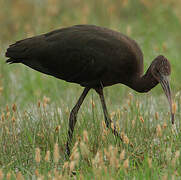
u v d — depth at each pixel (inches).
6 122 493.0
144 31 799.1
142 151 463.2
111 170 397.4
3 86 642.2
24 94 646.5
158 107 565.9
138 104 490.6
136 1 874.1
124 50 469.1
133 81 484.7
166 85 458.3
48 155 385.7
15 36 818.2
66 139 487.2
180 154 432.1
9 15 860.6
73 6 884.0
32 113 546.6
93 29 479.8
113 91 624.4
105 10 849.5
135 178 399.9
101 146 445.7
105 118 483.2
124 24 829.2
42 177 375.6
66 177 391.2
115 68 472.4
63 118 500.4
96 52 467.8
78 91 617.9
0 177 366.9
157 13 837.2
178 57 704.4
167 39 775.7
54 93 629.6
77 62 474.9
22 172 433.4
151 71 470.6
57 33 484.4
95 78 480.7
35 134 488.7
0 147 464.1
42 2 894.4
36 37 488.1
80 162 439.2
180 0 861.8
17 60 494.3
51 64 483.5
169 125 477.7
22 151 466.9
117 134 466.0
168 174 389.4
